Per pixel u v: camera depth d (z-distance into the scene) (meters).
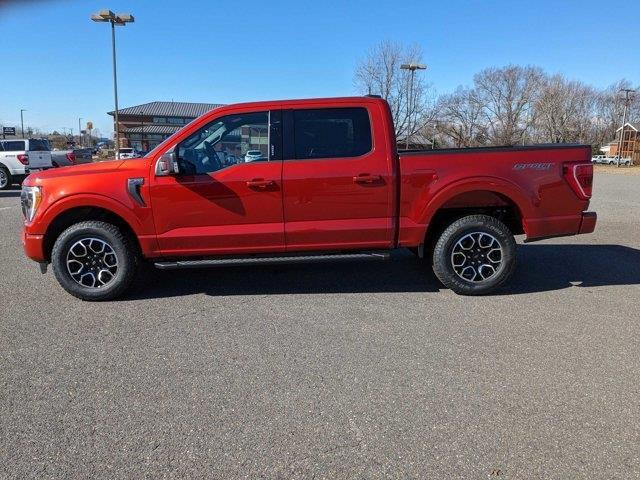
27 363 3.66
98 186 4.79
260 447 2.69
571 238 8.48
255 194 4.85
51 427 2.87
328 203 4.93
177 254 4.98
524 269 6.28
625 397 3.17
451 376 3.45
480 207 5.34
